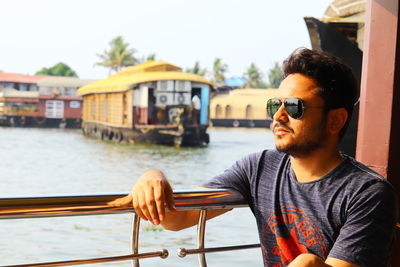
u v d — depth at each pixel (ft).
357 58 20.18
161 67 181.68
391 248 5.65
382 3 8.79
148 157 138.10
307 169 5.93
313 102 5.72
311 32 20.06
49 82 276.82
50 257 34.14
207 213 6.64
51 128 290.15
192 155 146.00
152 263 29.94
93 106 207.72
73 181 95.20
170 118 161.89
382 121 8.82
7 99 284.41
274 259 6.22
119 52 418.51
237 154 151.94
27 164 122.62
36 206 4.99
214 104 328.29
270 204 6.22
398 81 8.73
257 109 323.16
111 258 5.34
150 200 5.42
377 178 5.65
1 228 44.04
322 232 5.75
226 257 31.65
